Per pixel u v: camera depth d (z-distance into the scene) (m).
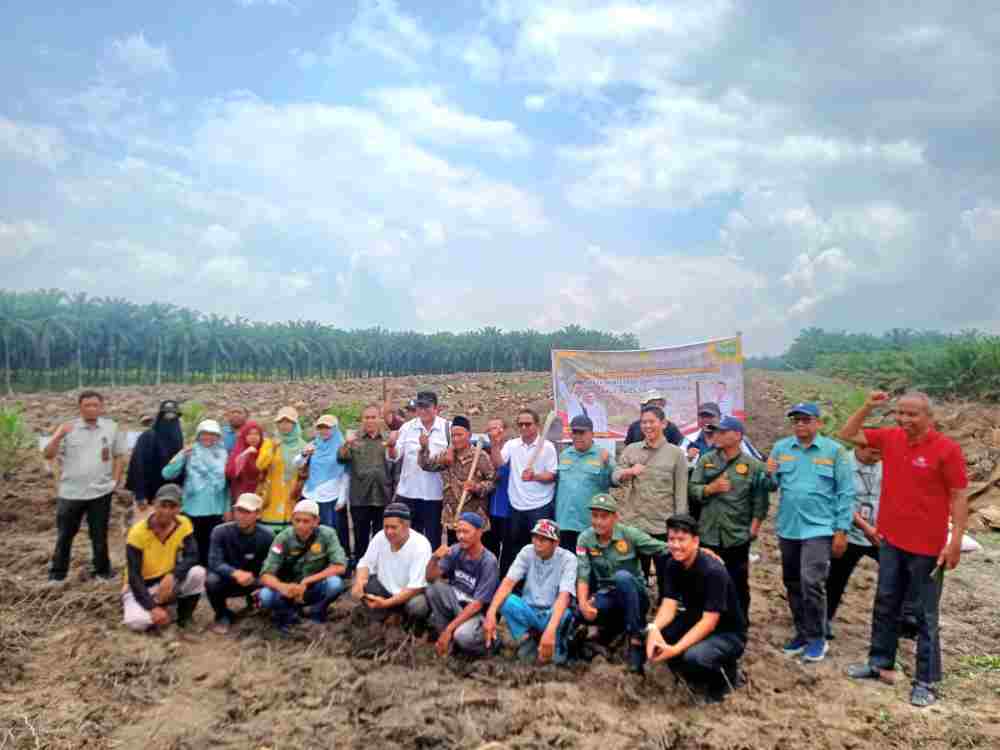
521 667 5.45
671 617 5.16
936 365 22.41
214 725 4.62
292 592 6.00
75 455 7.34
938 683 5.38
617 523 5.89
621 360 10.02
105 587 7.18
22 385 48.66
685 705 4.96
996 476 11.48
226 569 6.07
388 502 7.52
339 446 7.53
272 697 5.00
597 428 9.94
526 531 6.93
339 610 6.62
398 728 4.50
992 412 16.34
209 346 55.00
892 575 5.31
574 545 6.62
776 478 5.90
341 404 23.69
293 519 6.14
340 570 6.27
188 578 6.19
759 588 7.70
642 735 4.43
